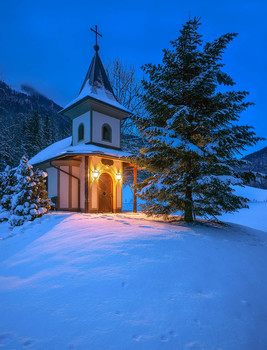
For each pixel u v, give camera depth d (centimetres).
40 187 1035
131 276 349
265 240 731
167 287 324
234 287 349
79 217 936
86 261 411
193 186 745
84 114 1409
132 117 910
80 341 212
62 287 320
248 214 1895
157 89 855
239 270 418
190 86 789
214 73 805
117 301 284
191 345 216
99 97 1389
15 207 959
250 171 757
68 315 254
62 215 998
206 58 855
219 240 599
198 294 313
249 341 231
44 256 471
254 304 308
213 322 255
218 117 786
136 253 443
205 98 838
